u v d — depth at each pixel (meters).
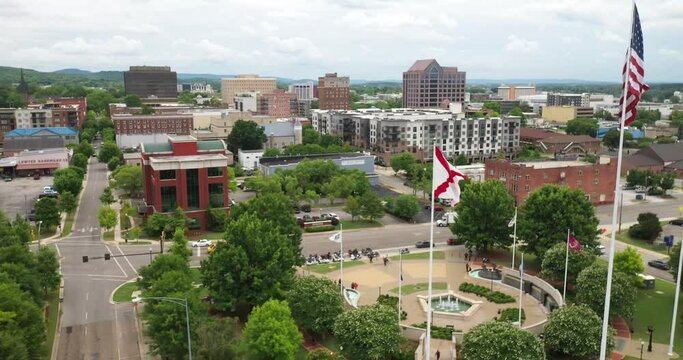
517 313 86.81
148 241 129.12
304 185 172.12
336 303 78.31
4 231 101.94
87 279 103.94
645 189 185.50
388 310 73.00
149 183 145.25
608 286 46.94
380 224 146.00
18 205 162.25
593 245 105.81
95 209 161.38
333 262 115.44
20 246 89.50
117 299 94.25
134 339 79.38
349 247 125.56
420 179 186.25
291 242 97.25
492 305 91.81
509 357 62.53
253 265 83.88
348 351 68.94
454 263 115.31
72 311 89.12
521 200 157.88
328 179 176.62
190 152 145.38
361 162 198.88
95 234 135.12
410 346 74.88
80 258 116.38
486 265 113.88
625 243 128.62
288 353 66.56
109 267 110.94
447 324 83.12
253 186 168.38
